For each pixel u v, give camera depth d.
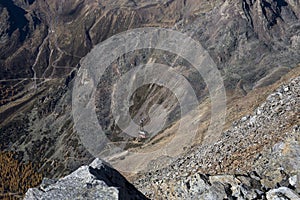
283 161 27.67
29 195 22.86
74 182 23.11
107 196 21.75
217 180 26.62
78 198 21.91
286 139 29.75
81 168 23.89
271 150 30.78
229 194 25.31
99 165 24.38
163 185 36.50
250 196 24.45
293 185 24.72
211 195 25.72
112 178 24.02
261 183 26.14
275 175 26.84
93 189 22.28
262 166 28.98
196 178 27.97
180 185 31.62
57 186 23.09
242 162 37.06
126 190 23.92
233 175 26.70
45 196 22.48
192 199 27.20
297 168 26.53
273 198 23.31
